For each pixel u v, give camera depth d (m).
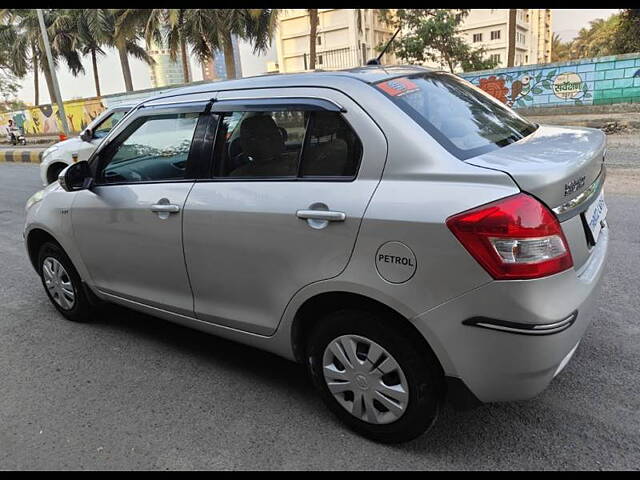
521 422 2.61
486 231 1.99
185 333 3.87
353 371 2.47
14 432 2.80
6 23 31.41
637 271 4.30
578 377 2.95
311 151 2.49
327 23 61.09
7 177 13.36
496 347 2.06
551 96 16.77
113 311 4.31
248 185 2.67
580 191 2.24
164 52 29.22
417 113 2.38
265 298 2.69
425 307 2.14
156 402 3.00
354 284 2.29
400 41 34.22
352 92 2.44
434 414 2.34
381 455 2.46
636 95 15.38
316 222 2.37
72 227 3.63
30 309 4.45
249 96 2.76
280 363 3.36
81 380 3.29
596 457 2.35
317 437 2.61
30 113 31.94
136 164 3.27
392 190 2.22
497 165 2.13
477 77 17.86
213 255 2.82
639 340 3.29
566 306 2.08
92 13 27.66
